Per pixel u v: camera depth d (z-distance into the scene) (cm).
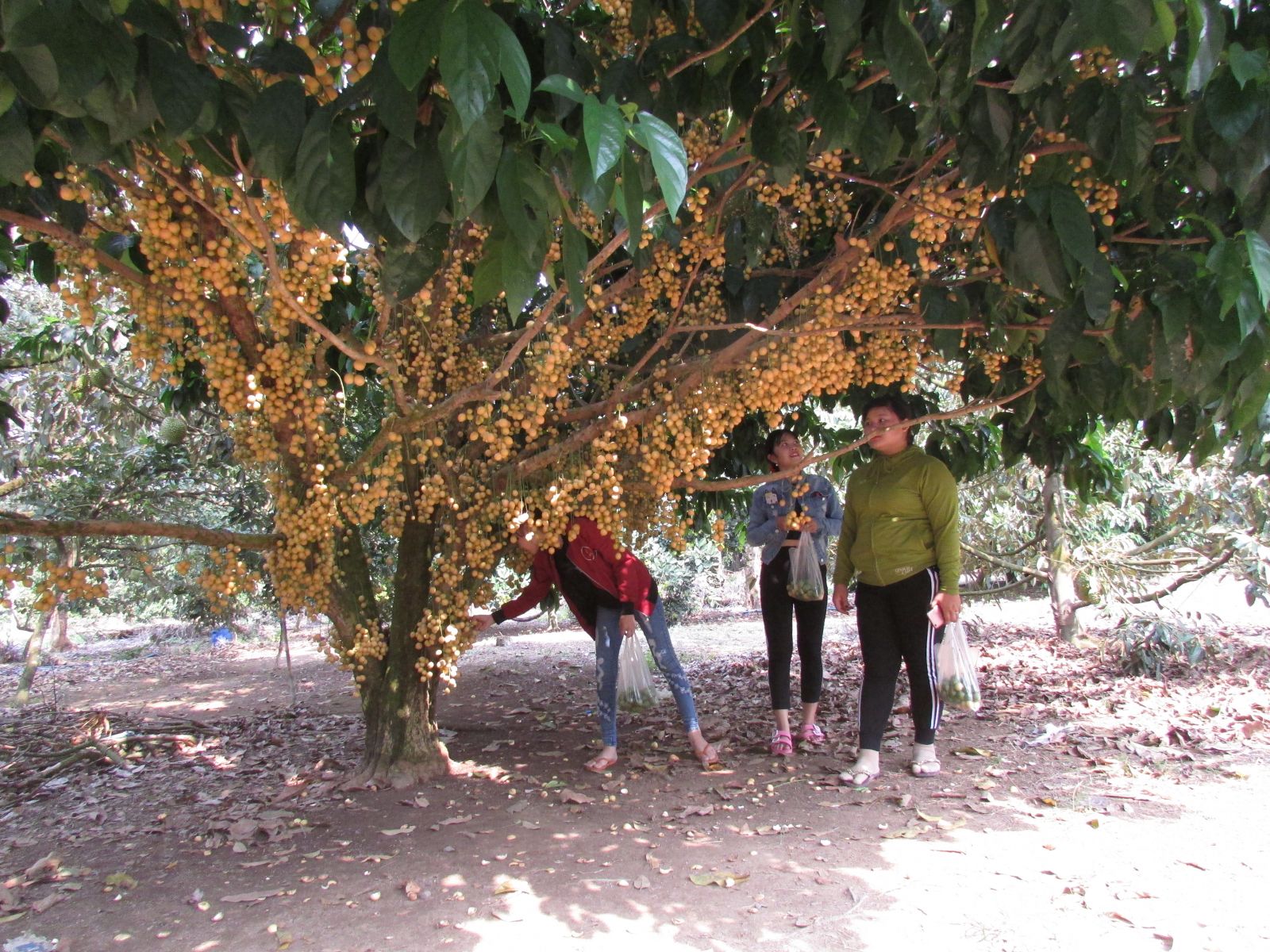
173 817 338
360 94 136
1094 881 244
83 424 634
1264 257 167
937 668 348
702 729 447
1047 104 188
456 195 134
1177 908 227
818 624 403
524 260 129
